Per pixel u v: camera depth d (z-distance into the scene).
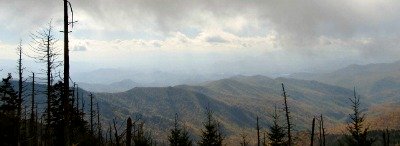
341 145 46.19
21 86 43.56
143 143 29.91
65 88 21.36
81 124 42.09
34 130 44.88
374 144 105.56
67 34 20.72
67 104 21.91
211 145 51.59
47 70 36.97
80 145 28.20
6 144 30.64
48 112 39.53
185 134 51.09
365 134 42.12
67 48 20.86
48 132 42.81
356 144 42.28
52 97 38.94
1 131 30.48
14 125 31.70
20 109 41.75
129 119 19.45
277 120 50.91
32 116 45.34
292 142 53.31
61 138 22.28
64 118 22.25
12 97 41.62
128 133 19.31
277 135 49.28
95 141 30.05
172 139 50.03
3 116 31.73
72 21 20.67
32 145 41.72
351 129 43.28
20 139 33.06
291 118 49.28
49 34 36.66
